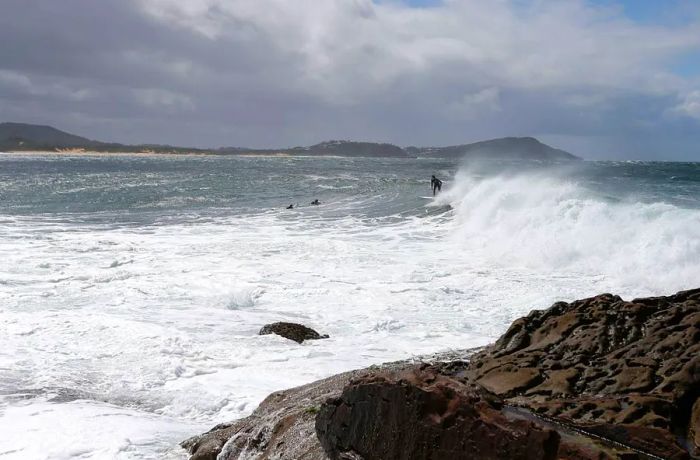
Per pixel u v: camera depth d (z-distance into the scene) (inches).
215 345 403.9
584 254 665.0
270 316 493.0
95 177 2807.6
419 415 144.5
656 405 147.5
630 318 184.7
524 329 203.2
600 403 152.5
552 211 816.9
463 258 724.0
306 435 187.3
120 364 366.9
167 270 663.8
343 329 455.8
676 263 595.5
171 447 249.6
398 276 628.4
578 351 181.5
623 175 1868.8
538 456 128.3
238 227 1030.4
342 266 682.8
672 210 744.3
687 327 171.3
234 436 217.5
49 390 323.6
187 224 1081.4
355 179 2368.4
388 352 389.4
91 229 1015.6
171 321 473.1
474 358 207.9
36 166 4357.8
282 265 689.6
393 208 1261.1
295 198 1601.9
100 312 497.4
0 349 393.1
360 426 158.2
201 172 3383.4
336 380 243.0
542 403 157.6
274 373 348.2
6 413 289.4
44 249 792.3
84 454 245.0
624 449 137.2
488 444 134.1
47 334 425.1
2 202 1539.1
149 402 311.4
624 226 699.4
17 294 553.6
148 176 2901.1
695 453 135.8
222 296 551.8
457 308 511.5
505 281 600.1
